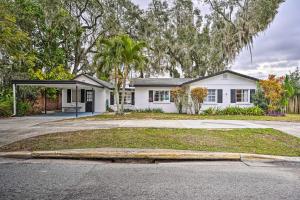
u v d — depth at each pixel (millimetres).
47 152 6047
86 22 28875
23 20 21406
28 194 3547
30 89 21078
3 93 20688
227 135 8766
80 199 3375
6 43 10219
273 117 16906
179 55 29641
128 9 28750
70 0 26703
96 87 21906
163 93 23203
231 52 27703
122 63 17562
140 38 28984
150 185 3975
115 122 13391
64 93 23703
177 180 4254
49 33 24594
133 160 5867
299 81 23750
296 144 7555
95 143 7141
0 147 6711
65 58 27188
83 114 19906
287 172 4816
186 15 29297
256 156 5941
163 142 7355
